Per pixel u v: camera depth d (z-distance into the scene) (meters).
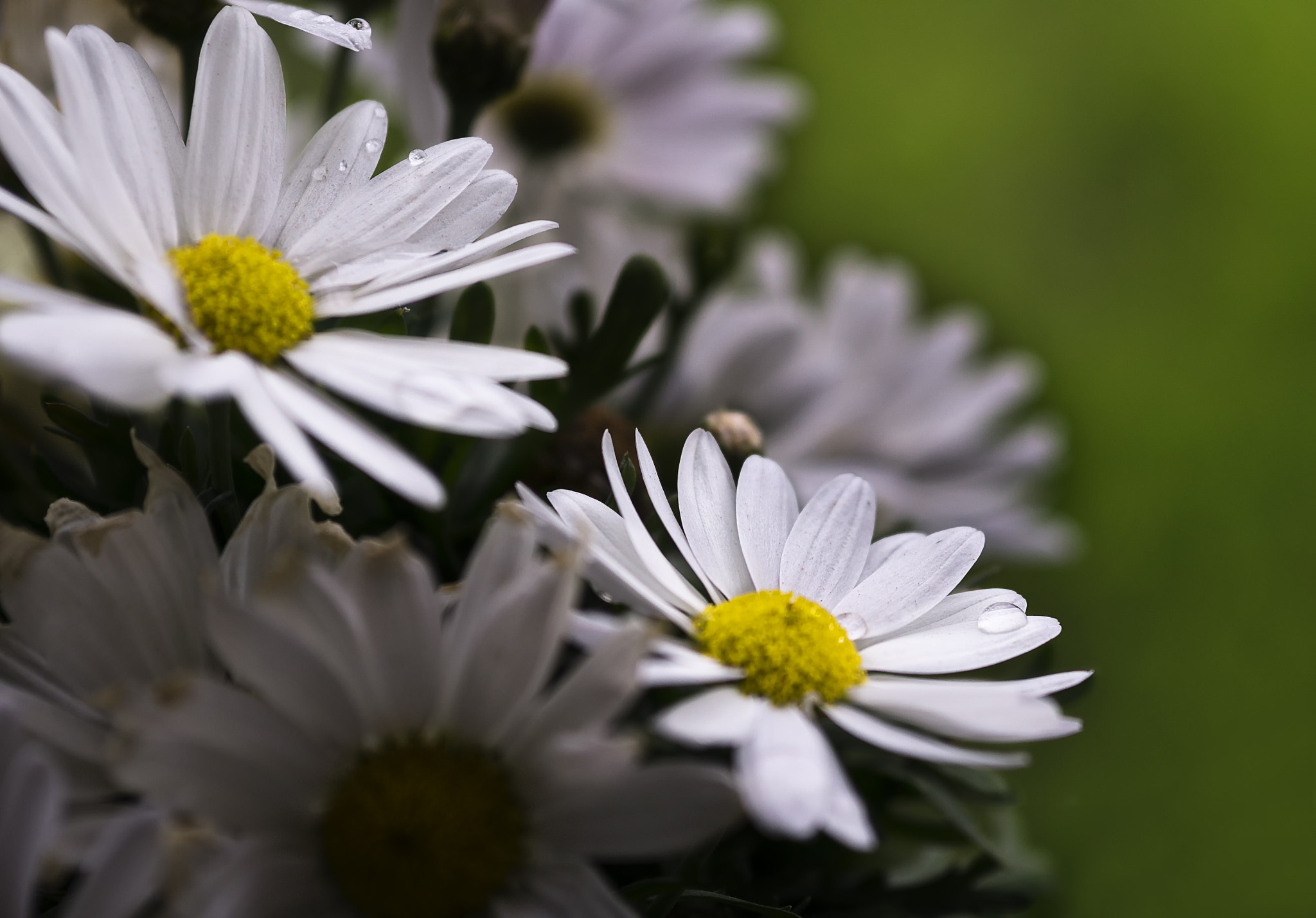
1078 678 0.30
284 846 0.29
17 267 0.39
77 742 0.29
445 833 0.29
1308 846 0.61
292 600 0.29
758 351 0.44
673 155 0.50
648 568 0.30
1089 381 0.79
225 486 0.31
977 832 0.33
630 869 0.33
